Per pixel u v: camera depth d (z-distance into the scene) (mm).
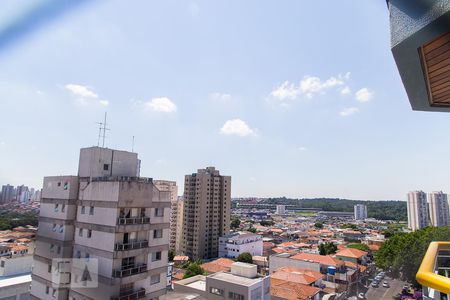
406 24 4512
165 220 28047
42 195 30109
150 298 25984
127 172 31000
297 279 56500
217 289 41719
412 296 54531
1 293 32406
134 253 24844
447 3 3920
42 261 28125
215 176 111375
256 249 106250
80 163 29031
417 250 51844
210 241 109250
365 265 83875
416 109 6574
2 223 75875
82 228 26234
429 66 5020
